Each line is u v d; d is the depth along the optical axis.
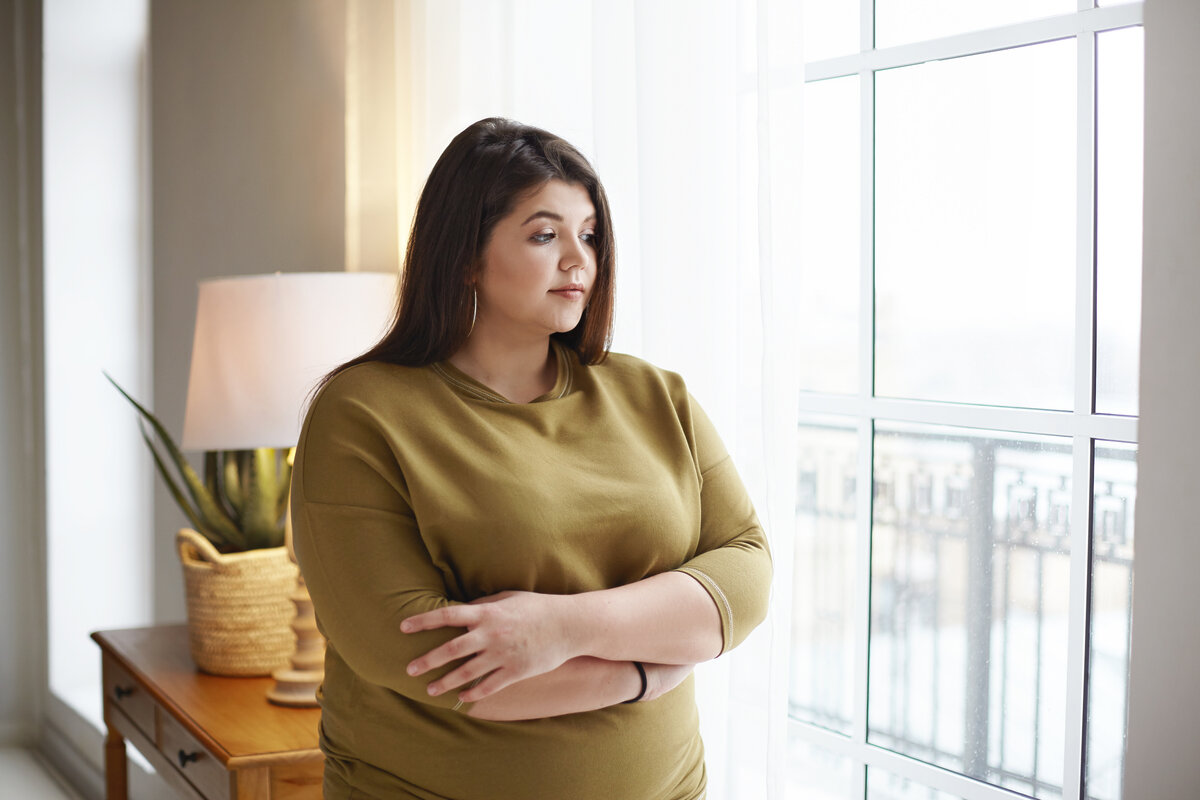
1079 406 1.51
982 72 1.61
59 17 3.69
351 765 1.31
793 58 1.46
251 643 2.12
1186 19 1.09
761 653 1.58
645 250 1.66
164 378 3.51
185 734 1.93
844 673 1.86
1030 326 1.57
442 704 1.17
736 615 1.28
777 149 1.47
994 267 1.61
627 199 1.77
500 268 1.31
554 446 1.32
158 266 3.57
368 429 1.25
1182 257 1.11
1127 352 1.46
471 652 1.13
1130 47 1.43
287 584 2.16
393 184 2.42
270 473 2.24
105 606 3.88
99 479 3.86
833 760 1.88
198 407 2.06
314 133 2.73
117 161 3.85
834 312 1.84
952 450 1.68
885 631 1.79
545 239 1.31
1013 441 1.60
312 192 2.75
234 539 2.26
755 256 1.58
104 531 3.87
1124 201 1.45
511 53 2.01
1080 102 1.49
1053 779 1.56
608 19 1.76
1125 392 1.46
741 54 1.58
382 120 2.45
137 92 3.87
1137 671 1.15
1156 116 1.12
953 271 1.66
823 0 1.81
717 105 1.62
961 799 1.68
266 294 2.03
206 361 2.06
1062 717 1.55
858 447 1.82
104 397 3.86
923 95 1.68
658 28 1.64
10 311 3.98
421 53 2.20
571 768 1.24
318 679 1.98
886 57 1.73
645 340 1.68
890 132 1.74
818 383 1.88
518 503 1.23
